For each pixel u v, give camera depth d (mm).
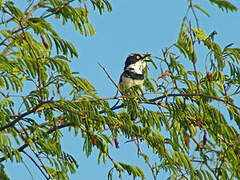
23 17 9672
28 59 9469
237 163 10859
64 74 9281
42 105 9352
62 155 10141
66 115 9281
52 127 10617
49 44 10070
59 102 9297
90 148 9594
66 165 10023
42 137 10008
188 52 9609
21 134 9867
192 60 9680
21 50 9844
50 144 9828
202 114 11312
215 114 10852
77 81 9336
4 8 9305
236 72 10141
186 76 10469
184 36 9664
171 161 10406
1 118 9133
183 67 10305
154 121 10539
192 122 11289
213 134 11359
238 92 10039
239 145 10922
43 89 9148
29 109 9500
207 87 10508
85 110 9422
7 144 8812
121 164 10023
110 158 10070
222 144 11242
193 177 10375
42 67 9609
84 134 9922
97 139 9945
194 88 10664
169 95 10445
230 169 11070
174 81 10398
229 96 10742
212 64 9922
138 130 10188
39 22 9727
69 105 9281
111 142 10172
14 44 10008
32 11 10516
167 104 10805
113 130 9742
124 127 9867
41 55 9766
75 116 9312
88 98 9781
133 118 10602
